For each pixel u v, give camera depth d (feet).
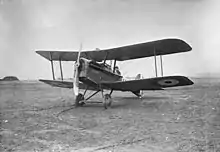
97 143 28.45
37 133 31.45
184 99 51.75
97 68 46.50
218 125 33.12
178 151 25.27
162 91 76.28
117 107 47.65
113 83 45.65
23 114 40.55
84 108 47.01
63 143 28.84
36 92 68.59
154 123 35.14
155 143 28.35
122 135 31.27
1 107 45.88
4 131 32.09
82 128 33.63
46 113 41.88
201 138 29.50
